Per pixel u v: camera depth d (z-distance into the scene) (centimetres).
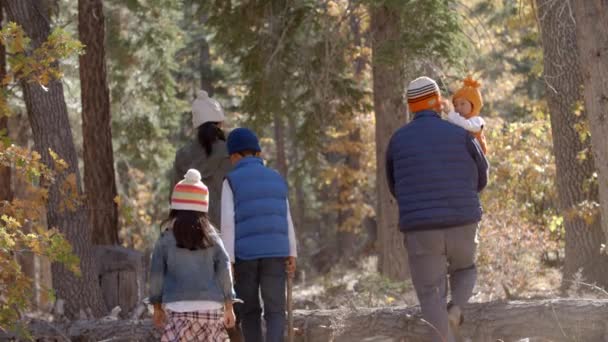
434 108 570
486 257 1108
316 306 1184
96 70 1149
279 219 607
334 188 2995
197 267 525
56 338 736
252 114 1454
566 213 1055
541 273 1238
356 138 2511
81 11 1145
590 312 604
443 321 544
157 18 1888
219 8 1446
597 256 1052
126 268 912
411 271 557
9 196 1129
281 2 1408
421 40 1212
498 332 634
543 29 1085
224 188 610
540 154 1528
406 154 554
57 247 667
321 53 1421
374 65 1334
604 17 539
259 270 608
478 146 557
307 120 1494
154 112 2023
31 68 703
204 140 686
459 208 540
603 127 543
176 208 532
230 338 620
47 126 851
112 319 787
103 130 1149
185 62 2869
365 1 1245
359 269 2094
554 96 1093
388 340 671
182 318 520
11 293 662
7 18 851
